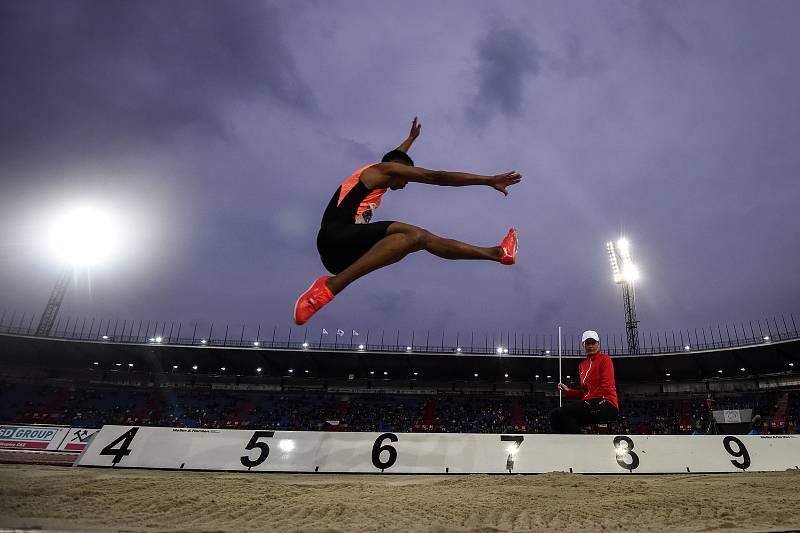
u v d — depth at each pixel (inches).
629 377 1872.5
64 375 1932.8
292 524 107.9
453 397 1946.4
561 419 310.3
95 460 276.4
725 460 294.5
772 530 99.7
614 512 129.7
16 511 105.4
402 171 141.3
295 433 292.4
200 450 284.4
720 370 1724.9
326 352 1729.8
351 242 130.4
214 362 1886.1
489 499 151.5
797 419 1467.8
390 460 283.7
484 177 137.5
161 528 91.0
